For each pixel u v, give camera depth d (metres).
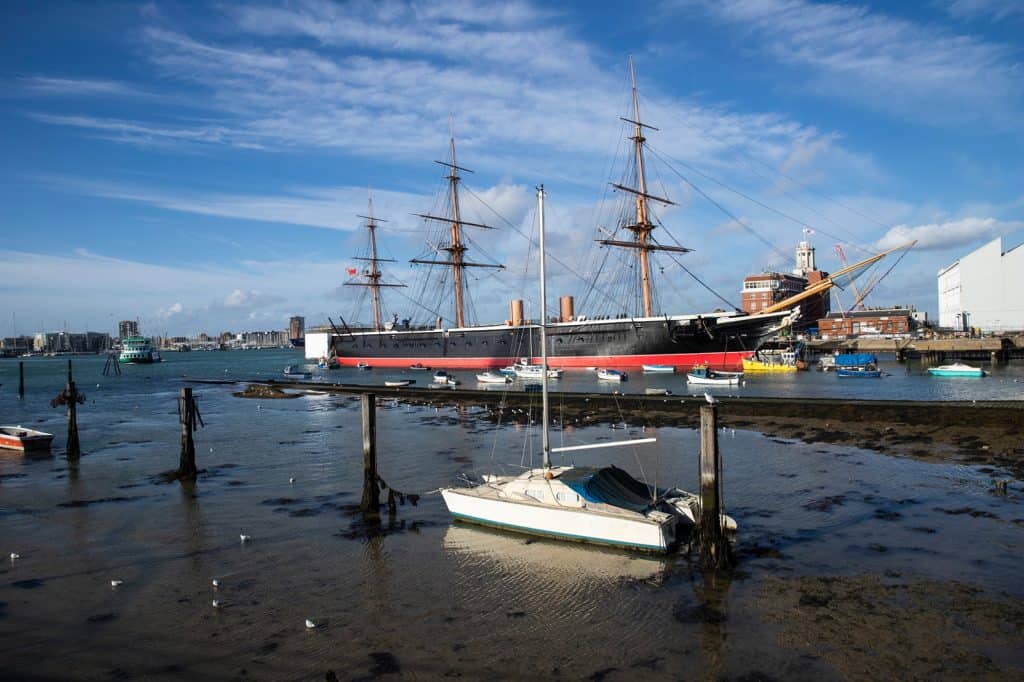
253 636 16.45
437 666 14.82
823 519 24.89
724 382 81.31
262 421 59.12
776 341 139.25
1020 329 143.00
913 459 35.12
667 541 21.45
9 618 17.72
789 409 50.62
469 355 133.00
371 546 23.12
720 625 16.41
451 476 34.59
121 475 36.09
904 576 19.03
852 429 44.25
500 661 14.98
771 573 19.61
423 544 23.20
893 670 14.04
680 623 16.59
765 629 16.09
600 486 23.89
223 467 37.78
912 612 16.69
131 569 21.33
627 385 84.62
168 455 42.38
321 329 191.62
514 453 40.94
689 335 104.44
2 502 30.25
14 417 65.88
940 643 15.09
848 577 19.09
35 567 21.62
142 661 15.31
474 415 60.22
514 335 124.50
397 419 59.16
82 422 60.88
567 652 15.32
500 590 19.00
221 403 77.88
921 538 22.36
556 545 22.67
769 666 14.41
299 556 22.30
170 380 123.69
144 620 17.47
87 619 17.59
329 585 19.69
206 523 26.41
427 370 134.00
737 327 101.62
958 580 18.62
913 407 45.09
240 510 28.28
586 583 19.28
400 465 37.66
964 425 42.44
